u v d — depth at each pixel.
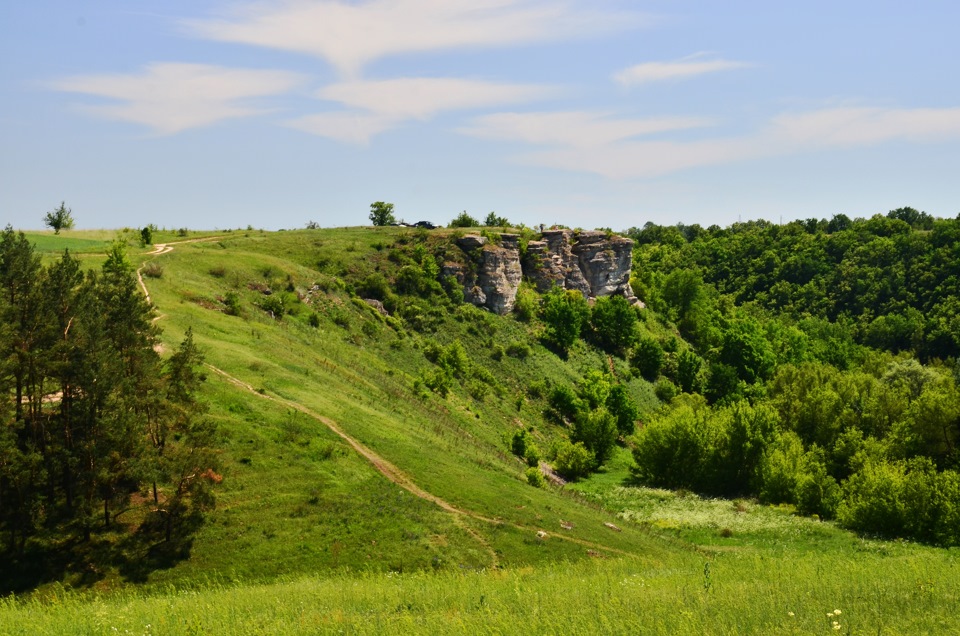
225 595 27.02
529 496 53.16
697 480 78.75
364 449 51.12
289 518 41.19
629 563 35.00
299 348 71.81
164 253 90.25
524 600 21.64
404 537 41.50
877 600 19.55
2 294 37.22
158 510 38.84
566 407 104.25
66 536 36.38
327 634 18.14
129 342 40.91
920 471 60.47
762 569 28.36
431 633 17.78
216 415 48.19
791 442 76.75
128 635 18.98
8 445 34.50
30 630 20.09
